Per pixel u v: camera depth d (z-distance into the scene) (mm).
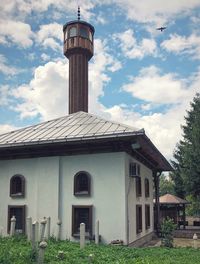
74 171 16922
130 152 17266
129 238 15992
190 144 32719
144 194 21047
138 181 19016
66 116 21031
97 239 15484
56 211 16734
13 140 18016
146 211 21484
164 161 23328
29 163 18047
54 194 16953
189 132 35781
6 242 13695
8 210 17891
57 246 13336
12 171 18359
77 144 16625
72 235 16203
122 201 15750
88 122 18594
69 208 16656
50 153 17594
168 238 17484
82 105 25406
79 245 14328
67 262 10500
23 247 12328
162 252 14203
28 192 17703
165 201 30906
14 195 17891
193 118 35906
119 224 15609
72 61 26125
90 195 16328
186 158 31516
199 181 30453
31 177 17828
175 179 41219
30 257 10266
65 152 17297
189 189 31531
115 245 14930
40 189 17312
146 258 12258
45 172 17406
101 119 18797
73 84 25719
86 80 26047
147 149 18266
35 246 10875
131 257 12508
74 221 16344
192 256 13414
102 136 15633
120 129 16031
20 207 17578
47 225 16234
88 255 11805
